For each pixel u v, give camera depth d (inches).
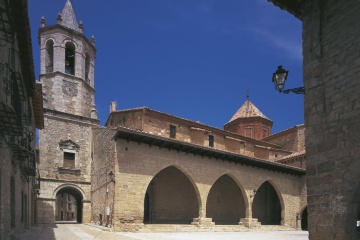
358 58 291.4
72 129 1304.1
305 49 351.9
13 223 491.8
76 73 1353.3
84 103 1365.7
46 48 1338.6
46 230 831.7
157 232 901.2
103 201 995.3
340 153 296.8
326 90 320.8
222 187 1270.9
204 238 755.4
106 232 831.1
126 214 878.4
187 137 1280.8
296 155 1411.2
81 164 1298.0
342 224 287.0
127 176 897.5
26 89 601.0
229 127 1854.1
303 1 361.7
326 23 331.6
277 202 1427.2
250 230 1115.9
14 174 485.4
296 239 780.6
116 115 1306.6
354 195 278.8
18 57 478.6
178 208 1127.6
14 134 385.1
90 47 1446.9
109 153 959.0
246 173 1184.2
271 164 1208.2
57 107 1284.4
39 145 1226.6
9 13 322.0
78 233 783.1
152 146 963.3
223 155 1091.3
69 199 2684.5
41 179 1202.6
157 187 1099.3
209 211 1208.8
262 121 1765.5
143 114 1167.6
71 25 1395.2
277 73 373.7
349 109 293.6
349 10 307.0
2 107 326.3
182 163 1019.3
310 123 333.7
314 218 316.8
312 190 322.3
